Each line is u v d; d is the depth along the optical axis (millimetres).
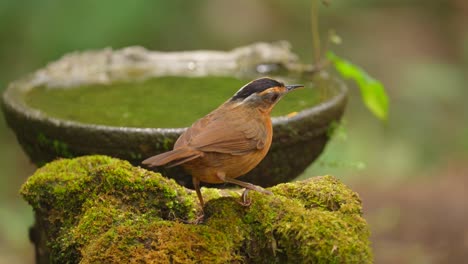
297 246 6637
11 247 16609
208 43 20859
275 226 6820
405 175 18438
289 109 9383
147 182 7348
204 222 6992
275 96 7309
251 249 6879
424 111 20891
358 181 18062
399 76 21969
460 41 23406
